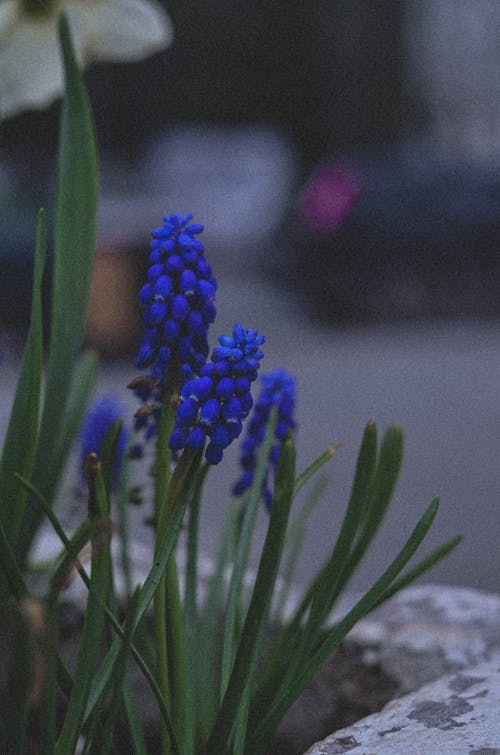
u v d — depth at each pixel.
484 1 22.97
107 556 1.21
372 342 11.34
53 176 19.44
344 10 23.50
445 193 12.33
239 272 15.34
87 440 2.33
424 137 23.66
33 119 22.67
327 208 12.11
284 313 12.78
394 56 23.64
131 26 1.86
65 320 1.76
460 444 7.22
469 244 12.26
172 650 1.47
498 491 6.12
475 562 5.02
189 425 1.25
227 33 27.72
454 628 2.22
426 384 9.28
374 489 1.51
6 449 1.60
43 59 1.85
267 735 1.45
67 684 1.37
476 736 1.50
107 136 27.84
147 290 1.36
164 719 1.37
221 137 21.19
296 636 1.69
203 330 1.36
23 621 0.98
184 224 1.38
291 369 10.09
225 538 1.82
